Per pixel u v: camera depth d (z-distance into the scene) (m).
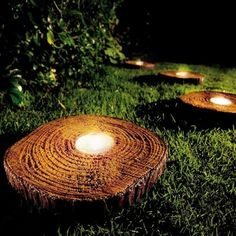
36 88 3.56
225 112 2.53
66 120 2.10
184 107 2.75
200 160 2.16
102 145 1.74
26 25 2.70
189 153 2.19
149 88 4.12
